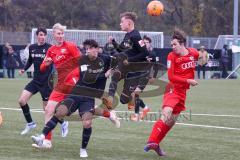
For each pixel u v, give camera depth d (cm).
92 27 14050
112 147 2245
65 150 2150
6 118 3177
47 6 13788
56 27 2255
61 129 2534
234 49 8588
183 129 2833
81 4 13962
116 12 14362
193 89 6009
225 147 2295
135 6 14338
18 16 13425
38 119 3167
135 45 2695
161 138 2067
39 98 4666
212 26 14050
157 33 8888
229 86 6550
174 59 2039
